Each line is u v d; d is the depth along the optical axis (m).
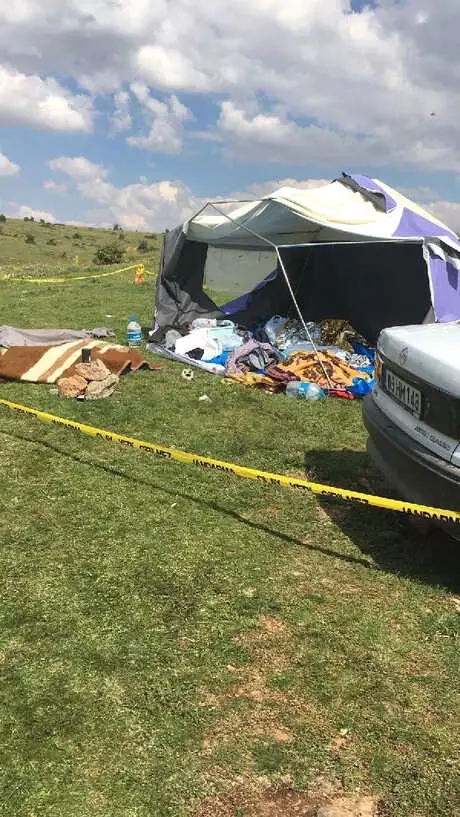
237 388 7.43
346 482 4.95
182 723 2.52
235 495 4.59
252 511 4.37
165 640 3.00
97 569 3.57
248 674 2.80
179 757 2.37
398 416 3.79
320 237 9.83
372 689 2.74
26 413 5.92
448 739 2.49
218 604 3.29
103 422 6.04
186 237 9.97
